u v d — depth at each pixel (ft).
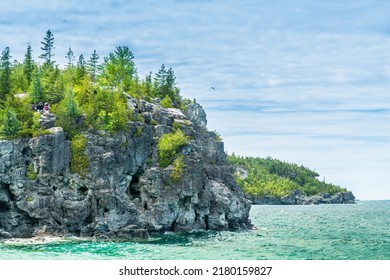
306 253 257.75
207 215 373.20
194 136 409.08
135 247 263.49
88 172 308.60
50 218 299.17
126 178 339.57
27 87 422.41
